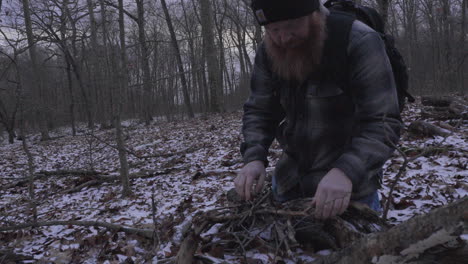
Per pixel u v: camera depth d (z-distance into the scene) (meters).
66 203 5.11
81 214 4.20
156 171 6.29
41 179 7.11
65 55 23.20
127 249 2.47
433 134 5.85
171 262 1.86
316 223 1.75
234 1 30.25
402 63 1.65
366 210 1.70
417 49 27.72
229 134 10.77
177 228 2.47
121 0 4.74
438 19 23.69
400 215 2.42
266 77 1.86
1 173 9.90
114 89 4.84
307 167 1.87
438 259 1.02
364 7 1.69
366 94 1.51
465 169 3.82
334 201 1.45
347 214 1.74
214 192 4.25
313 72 1.61
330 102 1.67
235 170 5.38
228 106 31.84
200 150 8.33
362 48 1.48
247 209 1.99
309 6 1.41
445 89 19.80
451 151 4.62
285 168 1.96
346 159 1.49
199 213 2.87
